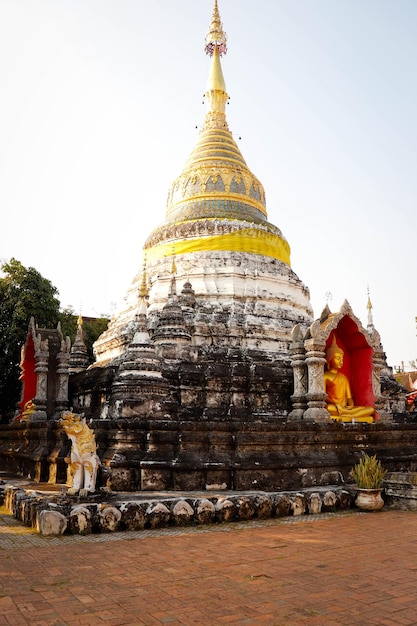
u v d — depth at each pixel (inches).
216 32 1681.8
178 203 1430.9
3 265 1584.6
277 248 1358.3
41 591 344.5
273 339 1129.4
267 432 727.1
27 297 1531.7
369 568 397.1
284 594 339.6
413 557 428.8
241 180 1428.4
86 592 342.3
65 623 292.0
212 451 707.4
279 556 429.4
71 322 2004.2
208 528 536.7
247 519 578.6
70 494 581.3
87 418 998.4
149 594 339.0
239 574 381.1
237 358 1048.2
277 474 711.7
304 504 617.3
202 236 1284.4
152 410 802.2
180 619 298.8
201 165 1443.2
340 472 754.2
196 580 367.2
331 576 377.1
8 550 448.8
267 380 975.6
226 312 1154.7
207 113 1595.7
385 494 674.8
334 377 891.4
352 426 796.0
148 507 542.0
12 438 1120.2
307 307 1295.5
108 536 500.4
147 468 692.1
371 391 916.0
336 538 494.0
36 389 1098.7
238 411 956.6
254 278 1229.1
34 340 1114.7
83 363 1446.9
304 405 863.7
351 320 914.1
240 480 690.2
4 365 1504.7
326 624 292.4
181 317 1026.1
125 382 812.0
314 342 855.7
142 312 893.2
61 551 444.1
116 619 298.2
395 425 840.3
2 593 340.5
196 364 979.9
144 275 954.1
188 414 927.7
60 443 882.1
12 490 664.4
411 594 339.9
